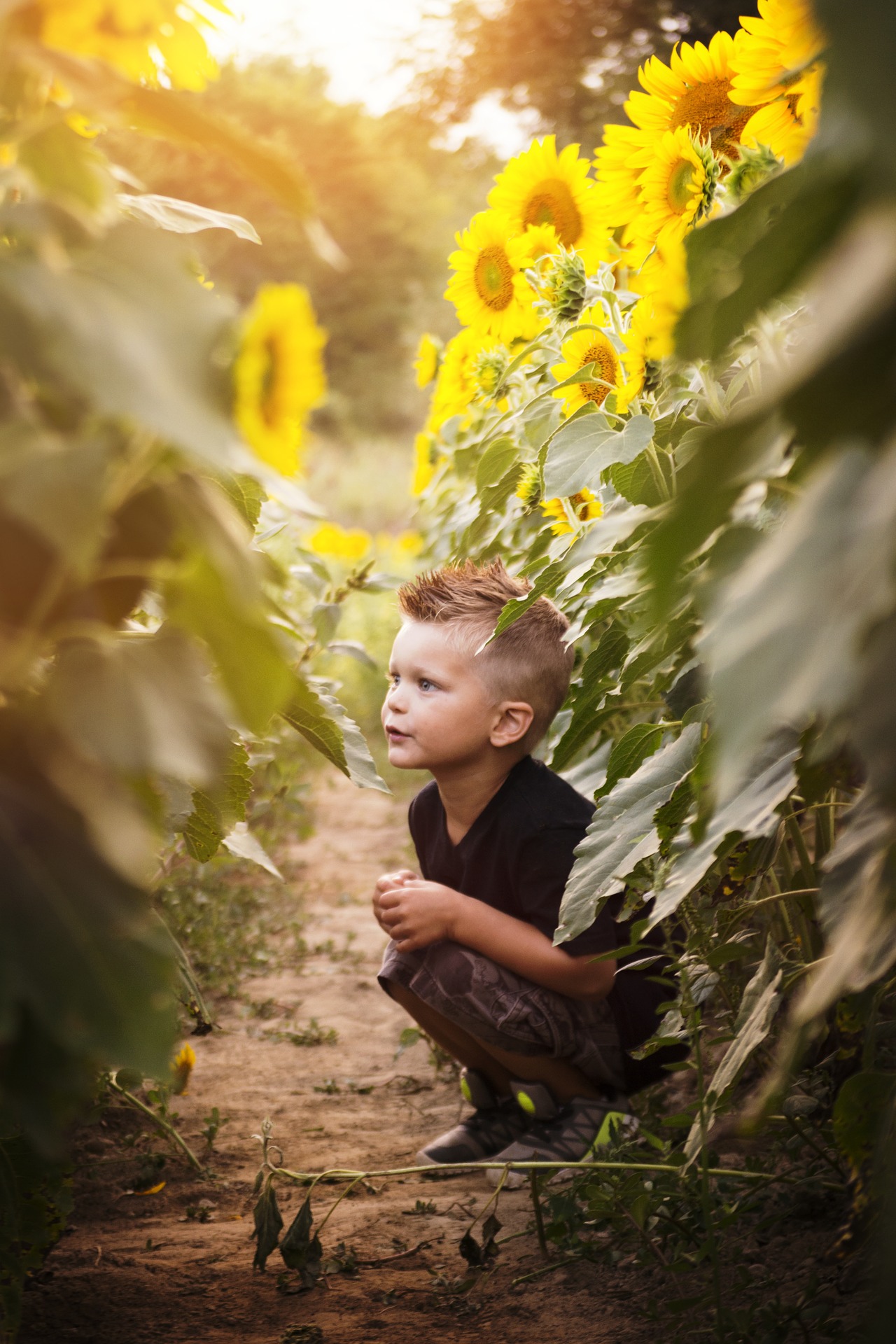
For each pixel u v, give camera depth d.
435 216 23.42
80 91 0.48
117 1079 1.60
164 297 0.44
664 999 1.72
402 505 14.54
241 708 0.52
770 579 0.41
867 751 0.37
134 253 0.45
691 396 1.28
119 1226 1.51
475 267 2.16
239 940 2.78
